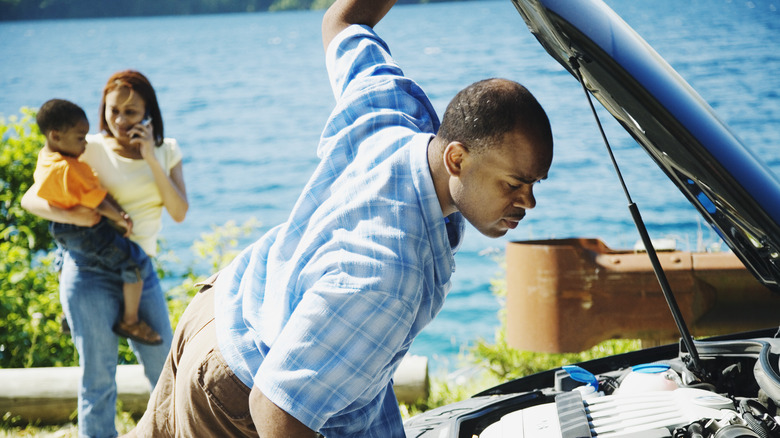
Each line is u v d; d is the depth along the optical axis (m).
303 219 1.79
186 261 12.63
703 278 3.70
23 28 115.00
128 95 3.85
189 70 56.00
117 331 3.83
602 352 4.66
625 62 1.84
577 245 3.95
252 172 25.80
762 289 3.67
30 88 50.06
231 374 1.90
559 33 1.87
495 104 1.58
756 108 24.56
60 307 5.46
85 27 112.12
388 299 1.60
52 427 4.45
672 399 1.87
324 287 1.61
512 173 1.59
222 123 35.56
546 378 2.41
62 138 3.74
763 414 1.72
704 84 29.58
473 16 82.12
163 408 2.20
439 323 9.77
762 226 1.81
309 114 36.66
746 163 1.85
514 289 3.91
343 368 1.61
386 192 1.67
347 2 2.24
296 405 1.61
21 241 6.40
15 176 6.55
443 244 1.69
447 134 1.64
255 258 1.93
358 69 2.11
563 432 1.76
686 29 49.47
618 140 21.66
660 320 3.75
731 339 2.42
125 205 3.90
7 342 5.28
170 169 4.12
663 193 15.94
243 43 74.81
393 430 2.03
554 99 28.86
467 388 4.65
